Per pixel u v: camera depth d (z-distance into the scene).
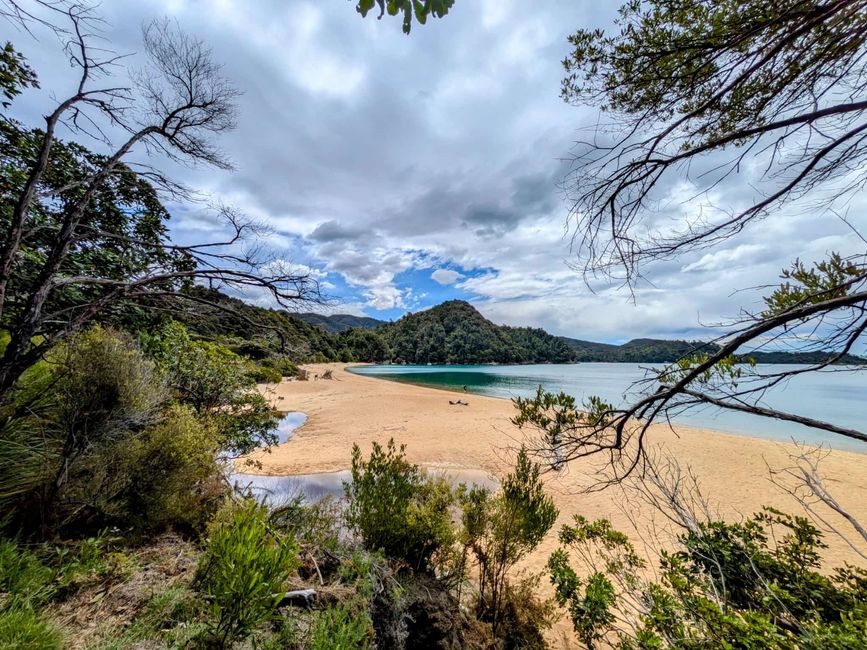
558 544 5.87
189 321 3.83
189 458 3.35
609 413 1.95
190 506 3.33
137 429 3.51
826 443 12.54
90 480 2.99
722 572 2.50
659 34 1.76
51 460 2.83
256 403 6.64
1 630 1.60
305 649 2.08
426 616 3.11
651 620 2.32
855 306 1.24
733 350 1.33
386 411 17.64
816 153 1.45
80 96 2.75
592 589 2.96
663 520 6.60
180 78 3.20
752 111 1.72
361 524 3.65
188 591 2.27
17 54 3.32
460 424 14.70
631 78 1.86
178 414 3.74
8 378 2.30
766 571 2.45
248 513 2.20
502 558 3.84
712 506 7.50
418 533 3.57
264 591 1.92
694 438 12.77
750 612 1.73
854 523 2.17
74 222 2.75
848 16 1.28
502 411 17.84
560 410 2.27
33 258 3.28
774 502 7.68
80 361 3.03
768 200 1.54
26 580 2.03
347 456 10.42
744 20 1.57
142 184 3.54
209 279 3.21
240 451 6.33
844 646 1.47
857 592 2.13
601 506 7.29
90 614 2.02
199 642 1.86
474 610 3.81
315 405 19.30
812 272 1.56
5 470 2.59
